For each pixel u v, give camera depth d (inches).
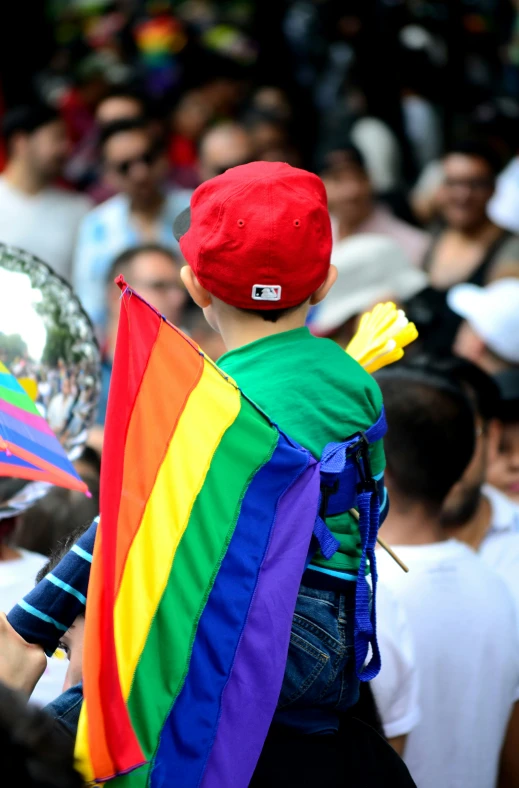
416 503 203.0
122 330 128.3
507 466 270.4
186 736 131.0
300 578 136.8
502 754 209.3
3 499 173.9
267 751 144.3
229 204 139.3
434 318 371.2
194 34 647.1
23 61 645.3
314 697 143.7
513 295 326.3
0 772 87.7
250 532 135.9
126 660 128.6
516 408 265.9
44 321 171.8
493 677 198.1
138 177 458.6
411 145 602.9
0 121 539.8
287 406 142.1
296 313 146.7
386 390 206.5
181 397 133.3
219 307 146.5
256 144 531.8
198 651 132.3
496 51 676.1
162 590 130.6
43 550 214.2
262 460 136.6
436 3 634.2
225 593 133.5
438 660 193.2
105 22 671.1
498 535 238.7
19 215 476.1
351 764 148.3
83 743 122.6
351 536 146.8
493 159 433.1
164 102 601.6
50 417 173.9
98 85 584.7
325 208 145.1
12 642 132.6
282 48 658.2
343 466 139.8
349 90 604.4
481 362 328.8
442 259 443.5
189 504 132.7
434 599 195.5
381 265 385.1
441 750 194.5
